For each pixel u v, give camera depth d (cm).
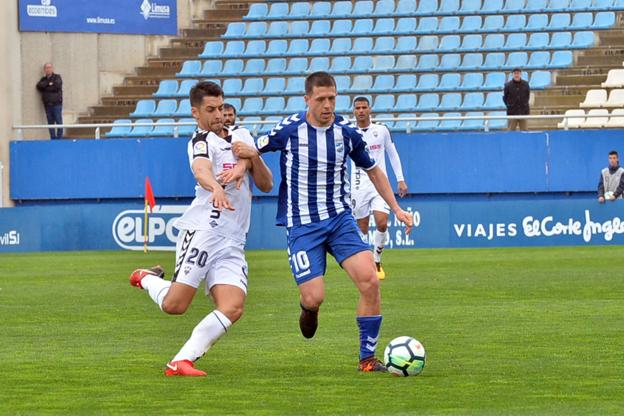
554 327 2750
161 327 2922
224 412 1738
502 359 2252
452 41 7988
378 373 2103
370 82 7775
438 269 4672
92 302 3584
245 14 8725
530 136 6606
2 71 7406
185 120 7750
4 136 7312
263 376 2088
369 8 8494
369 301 2120
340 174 2144
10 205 7244
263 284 4116
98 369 2202
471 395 1858
